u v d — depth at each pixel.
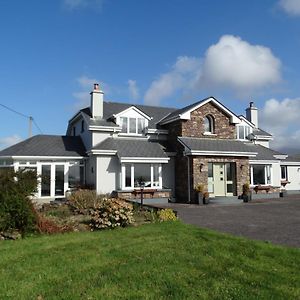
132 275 7.21
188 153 25.39
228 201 25.16
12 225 11.59
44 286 6.71
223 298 5.98
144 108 32.09
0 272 7.60
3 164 25.98
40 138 28.09
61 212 16.66
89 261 8.34
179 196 26.84
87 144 27.55
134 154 25.27
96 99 27.98
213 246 9.48
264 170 30.20
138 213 15.97
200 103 27.55
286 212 18.69
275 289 6.34
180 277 7.04
